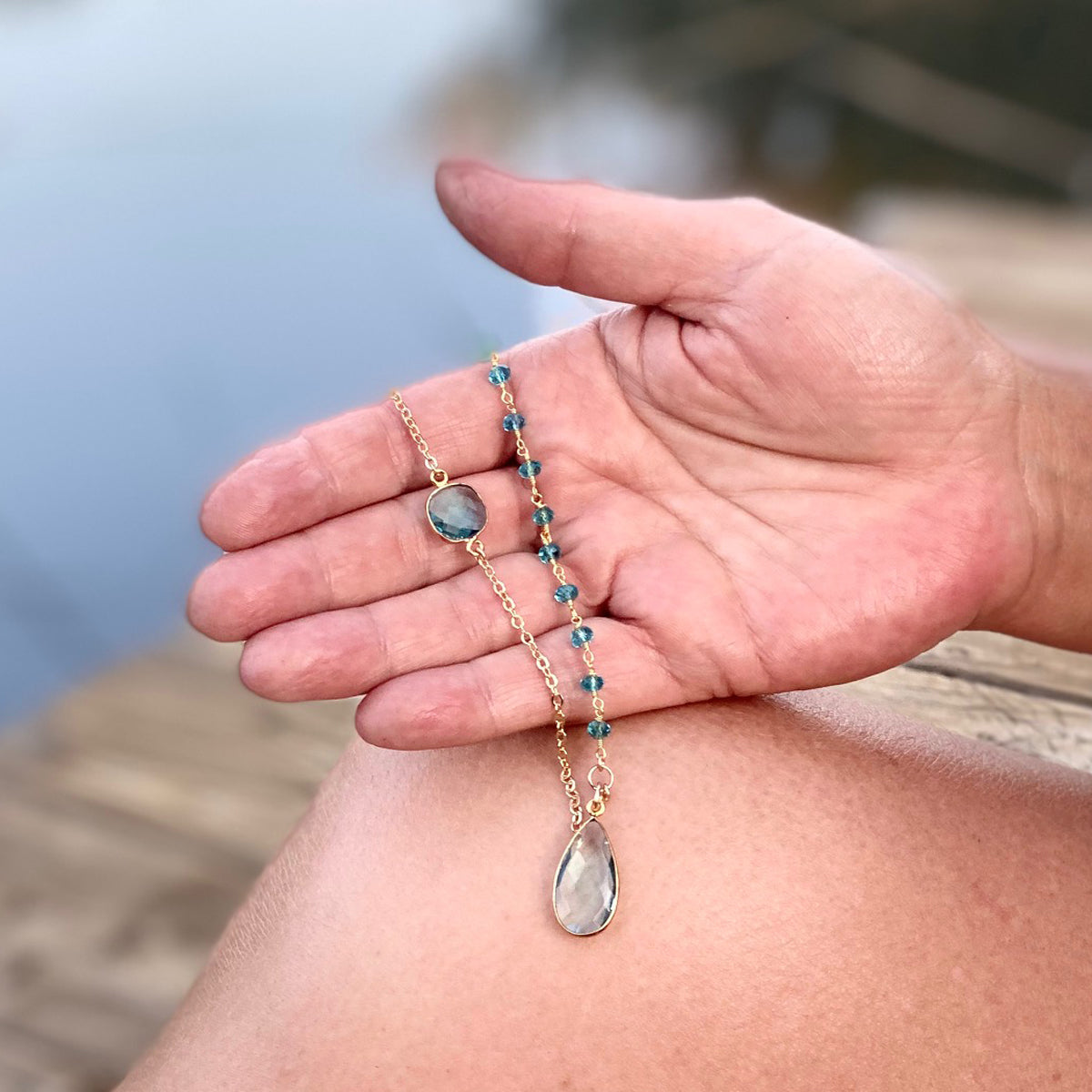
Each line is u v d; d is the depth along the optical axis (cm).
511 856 25
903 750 26
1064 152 65
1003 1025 23
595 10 65
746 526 27
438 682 25
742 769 26
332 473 26
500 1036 23
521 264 27
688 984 23
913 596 26
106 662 46
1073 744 32
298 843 27
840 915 24
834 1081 22
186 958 38
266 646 24
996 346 27
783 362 26
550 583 27
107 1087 35
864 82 68
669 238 26
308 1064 23
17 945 38
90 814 41
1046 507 27
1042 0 68
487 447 28
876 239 59
